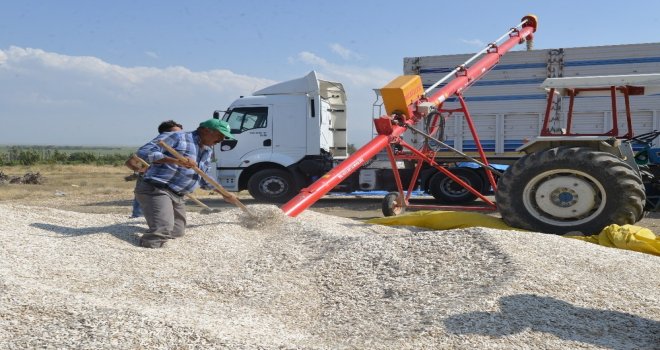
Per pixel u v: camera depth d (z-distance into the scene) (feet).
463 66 33.55
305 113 43.14
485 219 26.50
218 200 50.42
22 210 22.97
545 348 10.49
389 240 17.93
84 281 14.74
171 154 19.12
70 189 62.95
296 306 13.80
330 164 43.57
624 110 38.32
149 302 13.42
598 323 11.76
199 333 10.76
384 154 42.91
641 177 26.81
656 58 37.65
